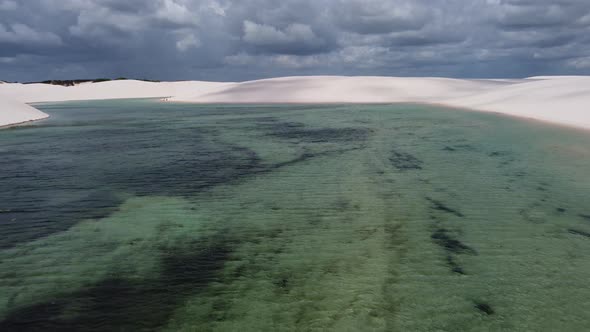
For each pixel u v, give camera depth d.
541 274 3.96
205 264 4.34
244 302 3.60
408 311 3.39
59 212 6.07
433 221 5.42
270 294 3.72
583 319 3.24
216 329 3.23
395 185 7.14
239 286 3.88
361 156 9.69
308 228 5.28
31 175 8.24
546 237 4.85
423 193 6.64
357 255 4.46
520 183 7.12
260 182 7.53
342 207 6.05
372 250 4.58
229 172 8.33
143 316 3.43
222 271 4.18
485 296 3.59
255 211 5.96
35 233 5.27
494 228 5.15
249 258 4.46
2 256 4.58
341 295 3.67
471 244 4.69
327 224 5.40
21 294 3.79
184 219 5.70
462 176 7.65
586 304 3.44
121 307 3.57
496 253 4.45
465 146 10.65
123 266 4.32
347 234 5.05
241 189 7.09
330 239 4.91
